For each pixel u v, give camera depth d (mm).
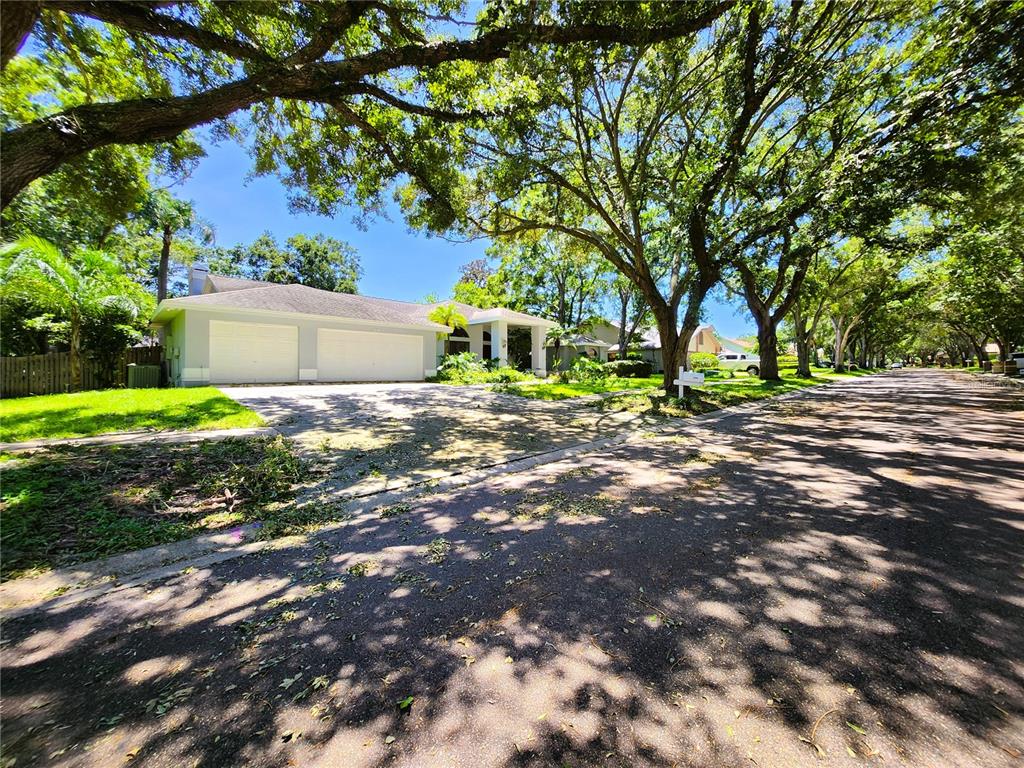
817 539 3266
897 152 8086
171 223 22516
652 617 2309
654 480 4930
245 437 6406
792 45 8109
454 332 24125
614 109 9953
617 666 1938
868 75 9742
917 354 86062
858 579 2668
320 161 8070
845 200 8664
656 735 1572
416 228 9758
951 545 3127
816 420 9391
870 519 3660
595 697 1760
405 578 2789
